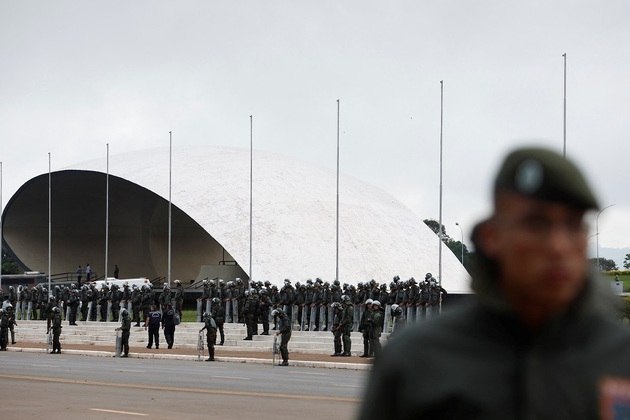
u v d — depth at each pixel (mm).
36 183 136000
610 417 4445
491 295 4723
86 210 144000
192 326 79625
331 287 73125
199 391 36750
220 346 69875
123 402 32594
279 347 59094
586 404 4488
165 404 32031
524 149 4746
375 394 4754
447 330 4734
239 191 127375
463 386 4574
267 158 139375
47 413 29297
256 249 119312
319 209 126812
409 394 4652
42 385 39406
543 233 4570
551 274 4555
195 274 148500
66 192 139625
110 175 130750
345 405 31781
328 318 71312
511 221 4629
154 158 137000
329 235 123000
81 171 131500
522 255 4582
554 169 4594
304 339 68625
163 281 144250
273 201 126375
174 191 126938
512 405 4520
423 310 65938
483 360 4625
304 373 48656
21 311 101375
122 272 147750
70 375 45469
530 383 4523
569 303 4664
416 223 135125
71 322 88062
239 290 80562
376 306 58062
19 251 145375
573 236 4605
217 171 131875
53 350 69562
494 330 4664
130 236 146125
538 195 4570
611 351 4582
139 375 45719
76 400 33219
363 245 122625
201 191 127000
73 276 146125
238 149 145375
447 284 123938
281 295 73312
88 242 148125
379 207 133375
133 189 136125
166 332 71062
